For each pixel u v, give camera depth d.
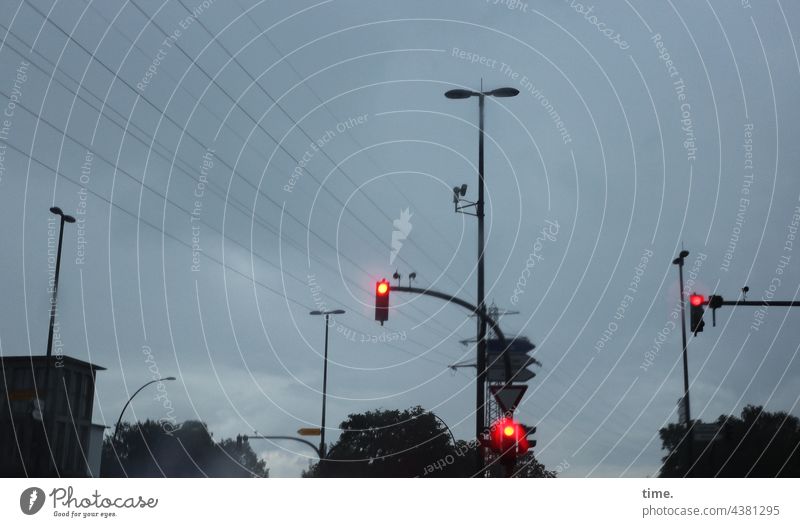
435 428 16.12
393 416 16.50
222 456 16.33
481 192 15.98
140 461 18.03
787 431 17.36
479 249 15.56
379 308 15.22
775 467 16.73
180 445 17.31
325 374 18.84
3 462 18.62
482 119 16.00
